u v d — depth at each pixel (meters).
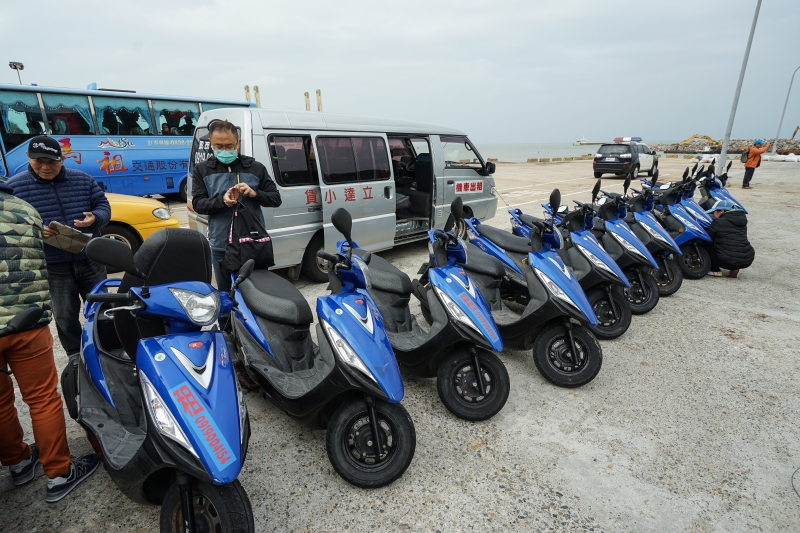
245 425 2.04
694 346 4.38
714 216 6.27
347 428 2.55
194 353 1.99
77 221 3.27
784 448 2.98
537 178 20.53
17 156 10.12
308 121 5.41
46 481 2.61
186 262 2.46
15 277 2.15
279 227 5.20
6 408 2.39
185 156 12.66
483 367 3.19
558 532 2.32
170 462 1.79
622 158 19.08
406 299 3.62
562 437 3.05
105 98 11.10
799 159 30.73
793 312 5.19
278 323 3.04
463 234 7.56
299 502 2.48
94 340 2.62
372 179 6.07
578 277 4.38
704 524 2.38
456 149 7.41
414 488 2.59
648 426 3.18
